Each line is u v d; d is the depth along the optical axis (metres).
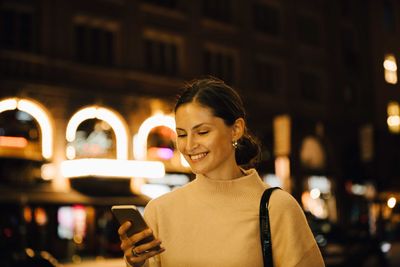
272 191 2.41
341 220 31.98
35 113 20.95
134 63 24.03
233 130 2.52
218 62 27.84
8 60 20.56
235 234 2.37
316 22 33.25
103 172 21.34
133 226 2.28
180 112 2.45
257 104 28.83
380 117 36.22
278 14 31.20
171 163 24.39
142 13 24.64
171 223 2.48
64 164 21.23
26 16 21.42
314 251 2.38
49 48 21.52
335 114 32.97
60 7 21.97
